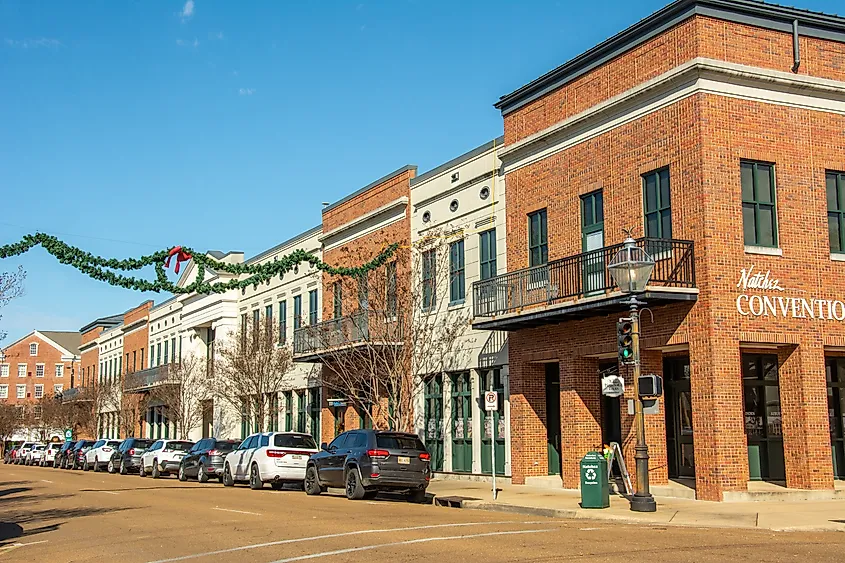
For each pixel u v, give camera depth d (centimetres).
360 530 1533
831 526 1508
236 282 2291
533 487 2477
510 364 2614
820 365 2078
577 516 1770
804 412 2047
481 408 2791
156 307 5888
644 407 1795
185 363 4875
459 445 2903
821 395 2067
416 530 1519
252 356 3812
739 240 2036
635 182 2216
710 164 2034
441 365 2945
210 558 1266
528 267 2506
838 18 2200
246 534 1527
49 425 7994
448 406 2947
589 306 2116
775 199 2100
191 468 3416
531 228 2589
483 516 1812
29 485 3328
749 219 2073
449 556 1202
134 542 1481
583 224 2392
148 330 6038
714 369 1967
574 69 2441
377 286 3005
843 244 2169
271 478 2736
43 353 10419
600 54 2348
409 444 2236
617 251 2116
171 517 1880
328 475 2395
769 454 2200
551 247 2483
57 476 4091
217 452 3288
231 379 3981
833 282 2130
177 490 2848
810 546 1277
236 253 4747
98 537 1574
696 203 2039
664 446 2156
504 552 1230
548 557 1174
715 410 1958
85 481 3556
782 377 2102
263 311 4381
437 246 2992
